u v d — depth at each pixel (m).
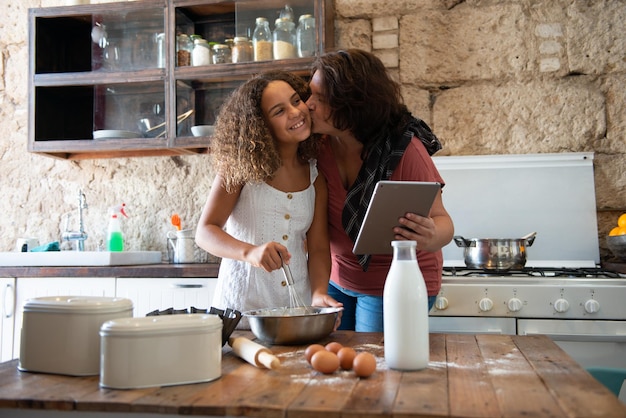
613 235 2.51
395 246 1.14
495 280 2.16
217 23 2.96
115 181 3.21
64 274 2.64
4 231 3.27
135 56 2.93
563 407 0.83
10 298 2.67
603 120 2.79
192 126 2.87
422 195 1.42
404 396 0.91
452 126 2.91
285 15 2.79
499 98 2.88
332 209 1.87
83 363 1.09
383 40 2.99
